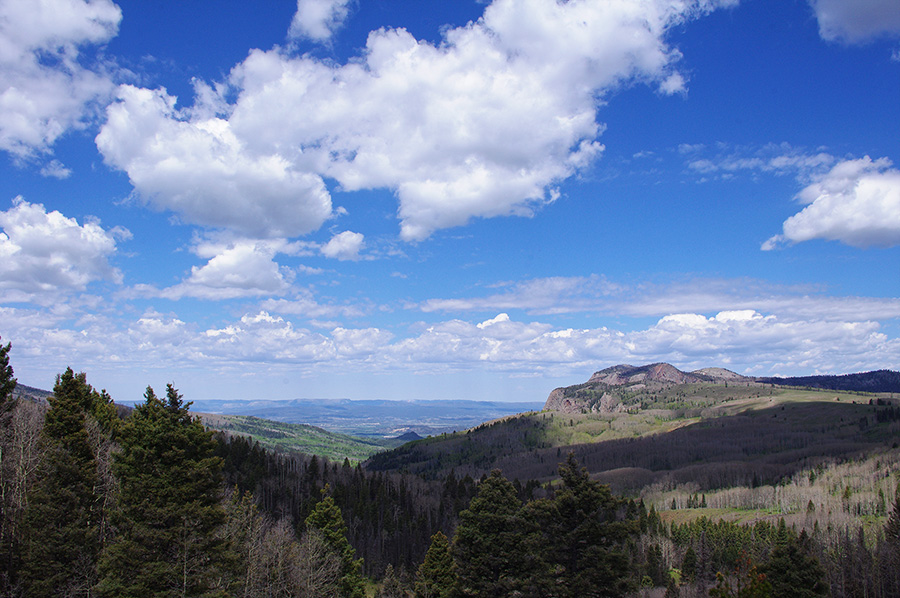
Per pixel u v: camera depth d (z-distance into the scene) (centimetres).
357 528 15362
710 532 16025
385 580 9681
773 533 14550
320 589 6234
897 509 10481
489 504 4425
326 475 19875
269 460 17862
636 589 3828
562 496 3919
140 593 3183
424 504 19300
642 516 19200
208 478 3588
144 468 3503
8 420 5178
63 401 4616
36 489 4412
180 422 3694
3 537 4409
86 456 4572
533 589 3850
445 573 6378
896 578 9738
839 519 18388
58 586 4091
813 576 4116
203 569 3416
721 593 2634
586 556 3756
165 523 3391
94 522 4566
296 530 11538
